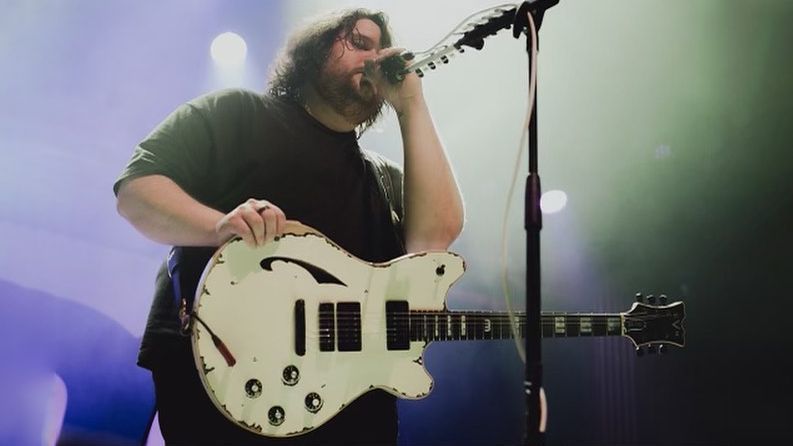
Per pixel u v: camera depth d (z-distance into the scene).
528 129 1.54
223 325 1.64
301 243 1.75
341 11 2.36
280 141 2.12
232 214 1.68
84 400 2.88
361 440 1.97
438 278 1.93
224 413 1.62
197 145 2.02
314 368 1.72
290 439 1.86
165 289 1.91
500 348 3.70
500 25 1.68
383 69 2.20
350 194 2.18
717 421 3.72
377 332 1.82
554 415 3.73
